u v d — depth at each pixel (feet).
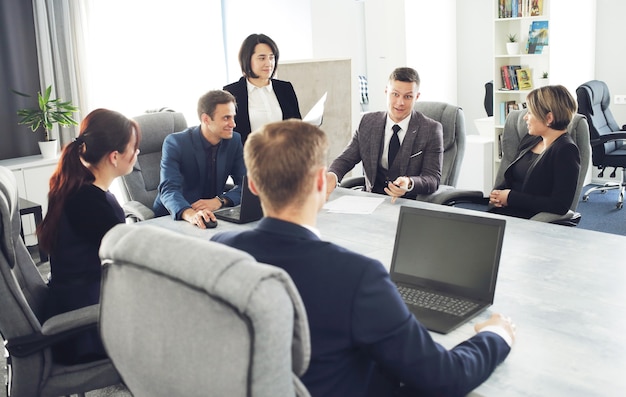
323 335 3.87
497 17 18.34
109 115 6.88
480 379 4.23
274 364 3.09
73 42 17.19
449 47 22.76
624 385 4.19
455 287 5.70
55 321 5.98
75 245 6.73
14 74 16.57
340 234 7.86
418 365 3.90
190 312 3.23
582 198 19.11
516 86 18.62
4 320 5.81
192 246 3.33
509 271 6.33
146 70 19.02
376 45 20.27
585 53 19.85
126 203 10.82
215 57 20.72
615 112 20.58
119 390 8.97
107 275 3.76
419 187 9.98
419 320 5.24
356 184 11.62
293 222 4.08
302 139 3.98
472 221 5.76
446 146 11.89
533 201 9.12
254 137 4.10
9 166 15.21
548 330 5.03
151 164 11.90
